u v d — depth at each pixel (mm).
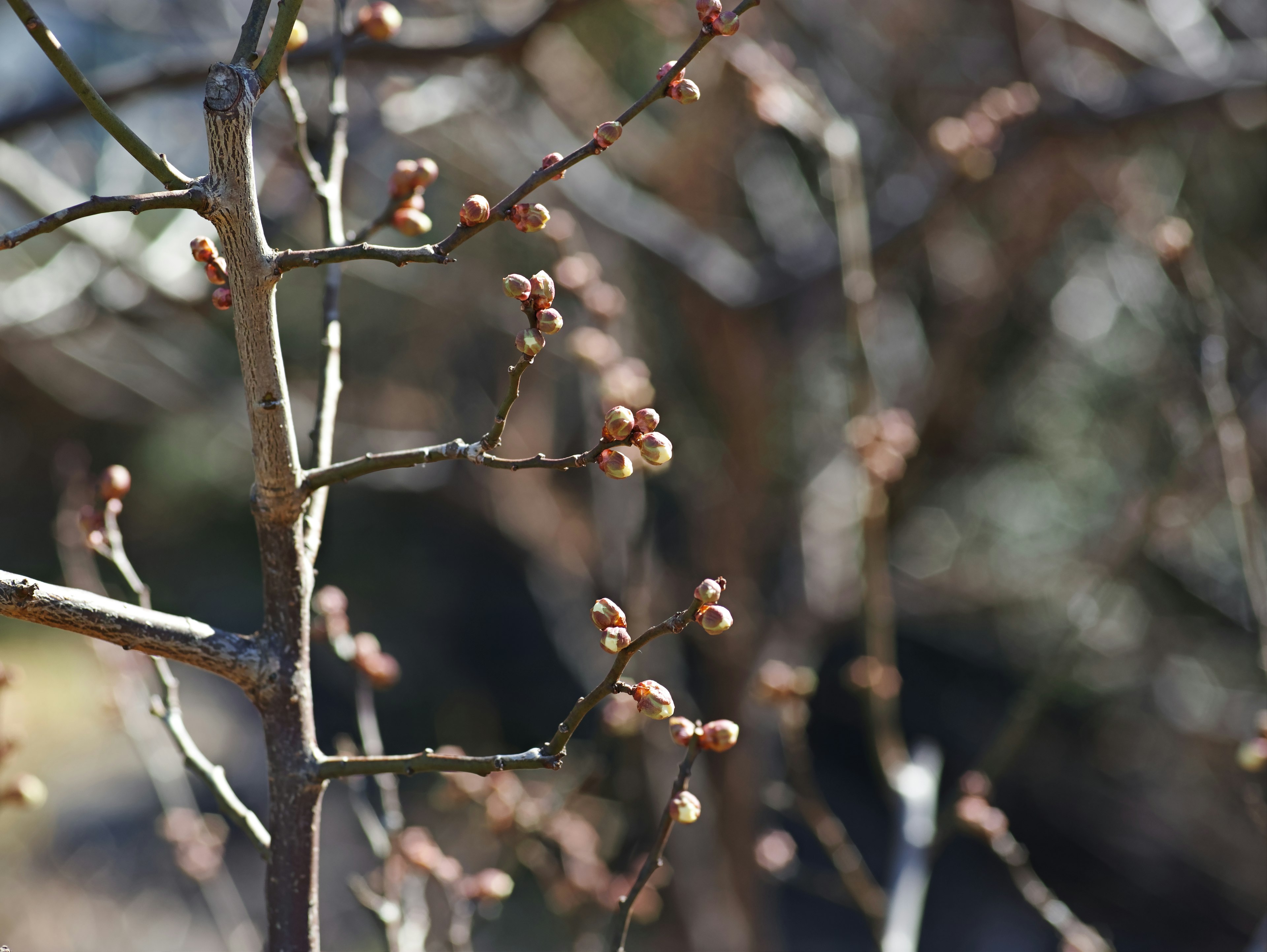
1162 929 7344
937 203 3629
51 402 9719
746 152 4863
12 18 3816
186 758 1295
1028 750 7707
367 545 10578
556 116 4266
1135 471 5477
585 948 2760
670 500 6305
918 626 7918
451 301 4648
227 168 1026
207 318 3709
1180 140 4949
